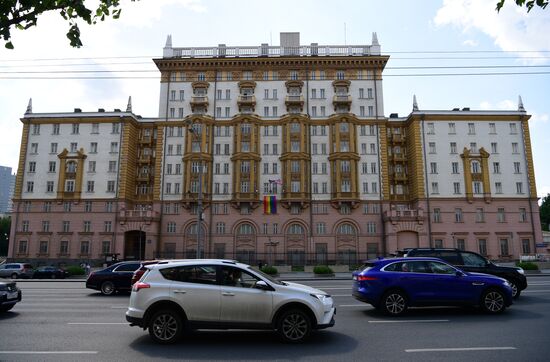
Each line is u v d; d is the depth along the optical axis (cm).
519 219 5638
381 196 5734
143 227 5581
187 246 5662
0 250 9744
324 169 5847
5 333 1091
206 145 5856
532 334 1043
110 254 5047
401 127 6266
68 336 1052
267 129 5959
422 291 1337
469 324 1180
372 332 1081
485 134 5888
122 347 933
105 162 5888
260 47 6222
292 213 5691
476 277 1372
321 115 5997
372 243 5631
